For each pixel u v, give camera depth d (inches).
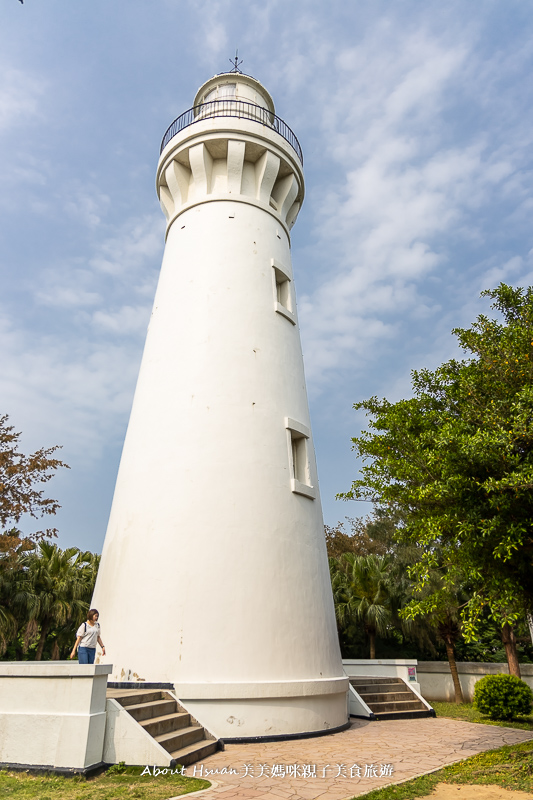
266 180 689.0
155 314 649.6
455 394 456.8
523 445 353.7
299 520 539.8
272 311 631.2
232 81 797.9
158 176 730.8
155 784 306.8
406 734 500.7
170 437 542.3
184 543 487.2
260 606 473.4
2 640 1101.7
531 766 350.3
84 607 1250.0
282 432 568.7
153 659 450.6
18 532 970.1
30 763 330.0
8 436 876.0
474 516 357.4
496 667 892.6
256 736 431.8
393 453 481.1
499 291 483.5
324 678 487.8
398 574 1062.4
